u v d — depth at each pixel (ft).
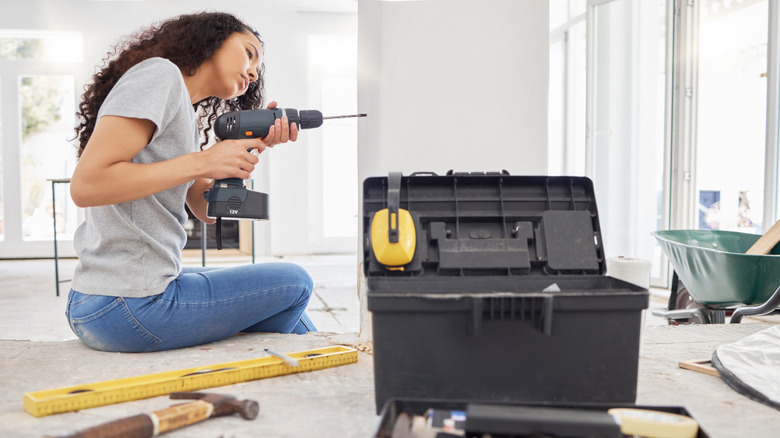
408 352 3.27
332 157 21.35
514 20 5.84
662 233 7.98
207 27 4.89
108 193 4.13
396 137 5.71
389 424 2.99
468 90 5.80
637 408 3.06
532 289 3.76
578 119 16.02
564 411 2.92
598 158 13.51
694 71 12.11
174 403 3.74
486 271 3.98
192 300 4.75
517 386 3.29
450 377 3.28
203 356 4.79
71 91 19.70
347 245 21.57
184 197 4.91
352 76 21.20
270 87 20.52
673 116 12.26
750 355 4.55
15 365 4.54
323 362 4.52
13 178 19.52
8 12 18.99
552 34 16.65
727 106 11.93
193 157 4.35
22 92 19.49
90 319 4.68
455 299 3.19
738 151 11.71
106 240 4.60
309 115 4.85
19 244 19.72
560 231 4.06
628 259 4.53
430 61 5.73
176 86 4.41
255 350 4.98
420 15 5.70
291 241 21.09
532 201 4.25
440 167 5.79
